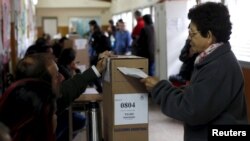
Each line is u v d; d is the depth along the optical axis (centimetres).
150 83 181
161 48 714
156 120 538
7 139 105
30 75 172
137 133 216
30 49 432
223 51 162
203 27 161
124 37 944
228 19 163
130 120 214
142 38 723
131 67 211
